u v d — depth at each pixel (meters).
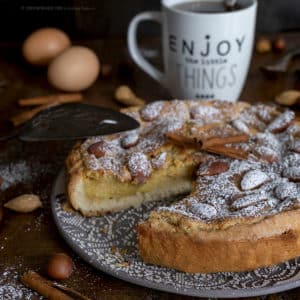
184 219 0.66
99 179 0.73
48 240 0.71
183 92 0.87
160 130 0.77
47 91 0.93
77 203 0.73
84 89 0.93
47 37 0.95
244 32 0.83
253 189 0.69
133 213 0.74
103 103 0.90
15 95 0.92
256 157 0.73
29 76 0.96
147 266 0.67
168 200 0.76
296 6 1.08
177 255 0.66
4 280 0.67
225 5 0.86
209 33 0.82
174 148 0.76
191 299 0.65
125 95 0.89
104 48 1.01
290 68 0.96
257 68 0.96
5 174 0.79
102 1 1.03
